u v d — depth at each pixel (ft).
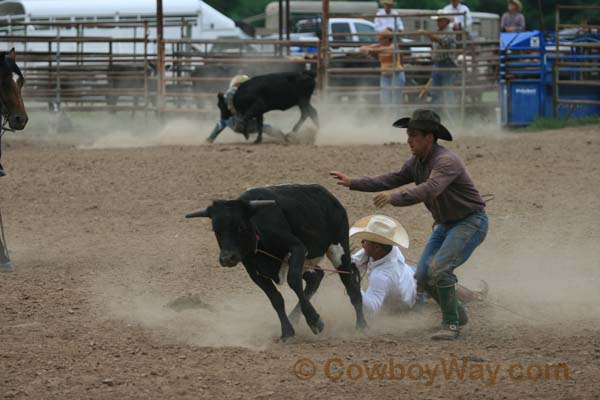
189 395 41.91
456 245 51.70
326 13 152.46
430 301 61.77
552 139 130.21
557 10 152.15
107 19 225.15
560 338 51.16
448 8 162.71
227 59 155.43
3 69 69.97
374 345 50.70
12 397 42.01
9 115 70.49
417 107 154.10
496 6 373.20
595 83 150.61
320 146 127.65
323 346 50.70
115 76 167.02
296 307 55.16
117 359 47.73
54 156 124.26
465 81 151.53
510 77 153.99
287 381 43.70
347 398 41.29
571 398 40.98
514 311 58.13
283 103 133.39
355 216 86.99
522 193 95.50
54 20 224.53
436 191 50.08
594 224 82.38
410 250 74.59
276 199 50.83
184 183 103.24
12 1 226.99
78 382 43.91
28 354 48.55
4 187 104.12
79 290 64.18
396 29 153.69
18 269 70.44
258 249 50.14
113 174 109.60
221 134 148.87
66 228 85.30
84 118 187.73
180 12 229.66
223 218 47.78
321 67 153.69
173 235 81.87
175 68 177.78
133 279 67.31
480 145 125.39
